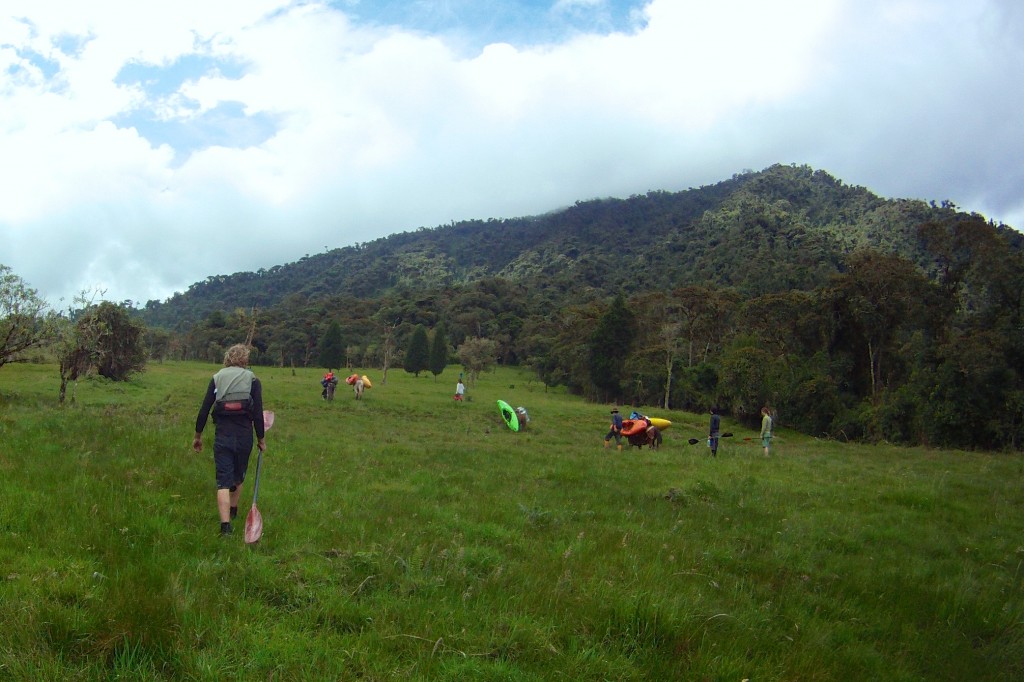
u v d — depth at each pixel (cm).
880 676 446
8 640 335
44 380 3403
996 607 604
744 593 577
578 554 611
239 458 613
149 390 3544
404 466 1217
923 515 1095
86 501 598
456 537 647
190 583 433
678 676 388
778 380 5016
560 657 391
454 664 365
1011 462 2295
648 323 7469
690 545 729
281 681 334
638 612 450
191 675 330
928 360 4178
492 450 1833
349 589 469
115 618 361
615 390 7419
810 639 486
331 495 819
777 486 1281
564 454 1856
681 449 2327
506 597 473
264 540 569
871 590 643
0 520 519
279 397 3688
